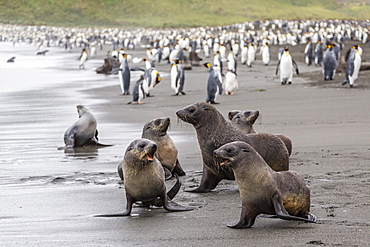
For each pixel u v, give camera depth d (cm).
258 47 12238
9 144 2114
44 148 2008
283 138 1631
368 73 4906
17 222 1072
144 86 3888
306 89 3878
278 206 972
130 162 1098
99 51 12938
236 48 10150
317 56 7000
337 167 1479
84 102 3606
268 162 1287
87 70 6925
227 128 1284
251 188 977
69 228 1018
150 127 1466
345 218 1014
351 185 1268
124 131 2361
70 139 1998
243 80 4981
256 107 3039
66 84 4972
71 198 1264
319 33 14162
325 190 1230
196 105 1281
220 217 1068
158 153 1450
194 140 2038
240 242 900
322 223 990
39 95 4056
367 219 1001
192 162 1656
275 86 4275
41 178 1499
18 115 2991
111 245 904
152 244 904
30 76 5912
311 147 1808
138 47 14675
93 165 1667
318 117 2561
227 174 1267
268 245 877
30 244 920
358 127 2214
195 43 13375
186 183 1398
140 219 1078
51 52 12569
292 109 2884
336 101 3125
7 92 4284
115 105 3400
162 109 3100
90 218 1091
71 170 1600
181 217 1080
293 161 1583
